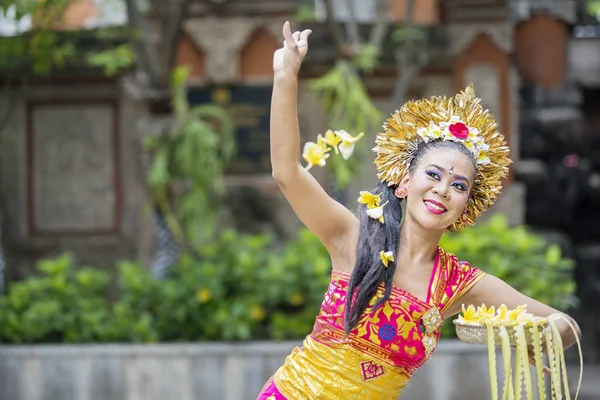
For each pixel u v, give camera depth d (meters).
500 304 4.76
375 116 12.16
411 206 4.60
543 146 15.88
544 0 15.91
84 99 14.49
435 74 14.34
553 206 15.73
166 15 13.91
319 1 16.17
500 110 14.21
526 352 4.45
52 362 10.48
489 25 14.16
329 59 14.21
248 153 14.35
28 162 14.49
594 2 17.70
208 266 10.97
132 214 14.28
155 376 10.43
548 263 11.01
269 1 14.28
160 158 11.99
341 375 4.58
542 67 15.95
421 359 4.62
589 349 16.88
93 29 14.25
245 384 10.38
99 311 11.27
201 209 12.17
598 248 17.25
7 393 10.50
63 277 11.72
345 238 4.69
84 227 14.45
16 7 10.98
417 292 4.59
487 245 11.02
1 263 14.16
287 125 4.50
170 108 12.22
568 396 4.48
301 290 10.80
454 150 4.56
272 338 10.77
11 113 13.77
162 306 10.94
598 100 17.61
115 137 14.45
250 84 14.36
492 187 4.75
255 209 14.20
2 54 12.38
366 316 4.53
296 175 4.54
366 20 14.94
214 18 14.30
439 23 14.53
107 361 10.45
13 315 11.06
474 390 10.12
